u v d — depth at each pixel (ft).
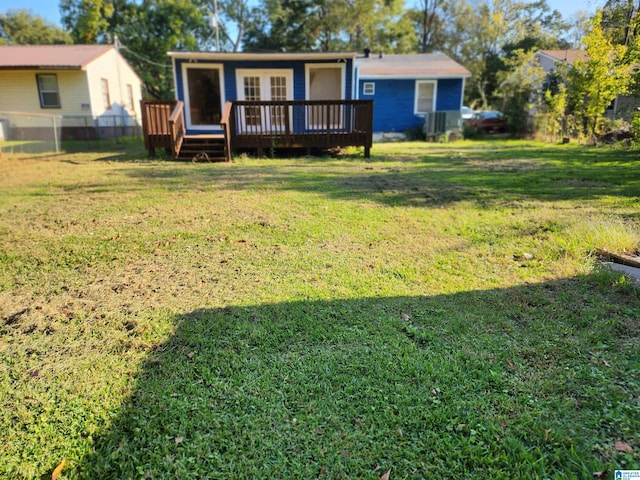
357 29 109.60
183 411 6.54
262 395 6.87
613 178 24.25
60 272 12.21
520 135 57.57
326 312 9.53
